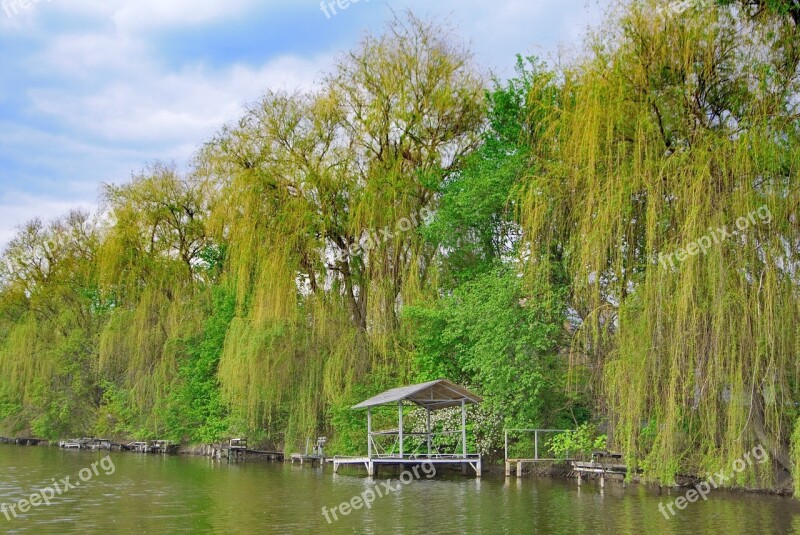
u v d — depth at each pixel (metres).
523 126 31.94
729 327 19.36
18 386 65.38
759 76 20.19
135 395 53.22
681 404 20.47
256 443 45.03
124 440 60.56
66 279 63.88
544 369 30.44
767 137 19.34
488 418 33.16
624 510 20.12
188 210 54.03
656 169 21.52
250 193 38.19
